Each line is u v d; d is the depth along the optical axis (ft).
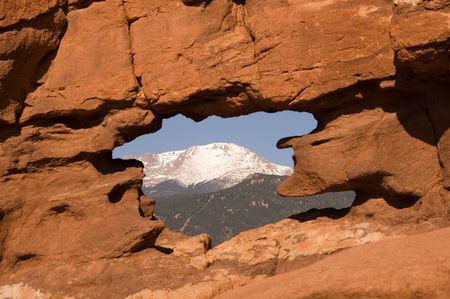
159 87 154.61
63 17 157.38
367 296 104.99
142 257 148.05
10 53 151.64
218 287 141.49
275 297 111.75
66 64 157.58
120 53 156.66
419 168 141.08
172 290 141.08
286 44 146.20
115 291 142.72
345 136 145.48
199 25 153.89
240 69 149.89
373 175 142.72
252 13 151.74
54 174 156.87
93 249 148.56
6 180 153.48
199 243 150.92
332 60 144.25
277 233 151.94
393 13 135.13
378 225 143.13
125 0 157.38
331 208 154.20
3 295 146.00
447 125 139.13
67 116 158.10
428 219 139.74
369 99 145.69
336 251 142.20
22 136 155.94
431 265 104.99
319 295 108.17
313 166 147.13
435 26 129.39
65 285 144.66
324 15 144.46
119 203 154.61
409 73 139.23
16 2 151.43
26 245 151.12
